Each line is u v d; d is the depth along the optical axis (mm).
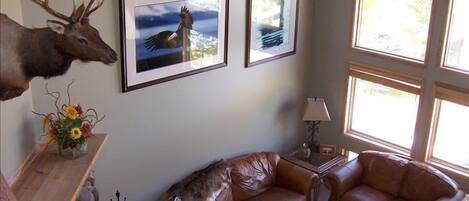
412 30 6688
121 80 5250
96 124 5164
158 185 6059
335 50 7426
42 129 4504
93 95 5055
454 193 6148
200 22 5816
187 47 5773
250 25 6441
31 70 3531
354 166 6816
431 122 6770
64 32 3621
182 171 6289
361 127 7645
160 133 5855
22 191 3523
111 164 5457
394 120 7242
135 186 5797
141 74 5406
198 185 5906
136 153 5676
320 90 7801
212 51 6094
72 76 4816
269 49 6887
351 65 7293
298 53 7465
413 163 6602
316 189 6906
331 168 7031
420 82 6695
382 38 6996
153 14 5312
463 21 6246
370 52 7031
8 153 3586
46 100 4629
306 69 7742
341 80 7496
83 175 3771
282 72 7297
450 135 6773
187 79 5938
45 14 4395
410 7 6625
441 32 6336
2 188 2984
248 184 6484
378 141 7465
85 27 3750
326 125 7922
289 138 7867
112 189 5562
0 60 3230
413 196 6469
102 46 3836
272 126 7461
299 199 6539
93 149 4145
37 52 3512
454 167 6824
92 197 4758
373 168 6793
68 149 3936
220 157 6746
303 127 8070
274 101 7336
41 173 3760
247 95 6836
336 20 7281
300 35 7387
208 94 6262
